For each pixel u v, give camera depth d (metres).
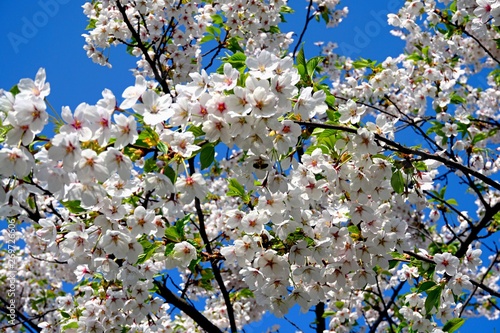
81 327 4.06
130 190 3.04
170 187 2.87
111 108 2.70
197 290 7.75
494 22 4.54
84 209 3.24
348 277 4.23
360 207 3.63
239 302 7.61
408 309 4.79
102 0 6.71
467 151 6.88
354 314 7.05
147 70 7.41
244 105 2.77
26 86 2.56
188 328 6.70
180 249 3.78
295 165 3.38
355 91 7.04
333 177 3.48
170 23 6.77
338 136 3.53
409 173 3.67
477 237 6.27
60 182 2.63
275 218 3.40
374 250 3.63
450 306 4.79
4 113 2.61
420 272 4.46
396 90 8.34
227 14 7.14
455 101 7.32
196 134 2.95
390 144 3.54
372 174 3.51
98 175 2.60
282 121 2.95
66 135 2.49
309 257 3.63
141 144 2.83
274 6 7.34
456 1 6.38
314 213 3.77
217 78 2.85
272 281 3.52
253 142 2.86
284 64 2.94
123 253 3.16
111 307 4.03
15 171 2.53
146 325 4.47
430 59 7.27
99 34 6.82
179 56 7.08
